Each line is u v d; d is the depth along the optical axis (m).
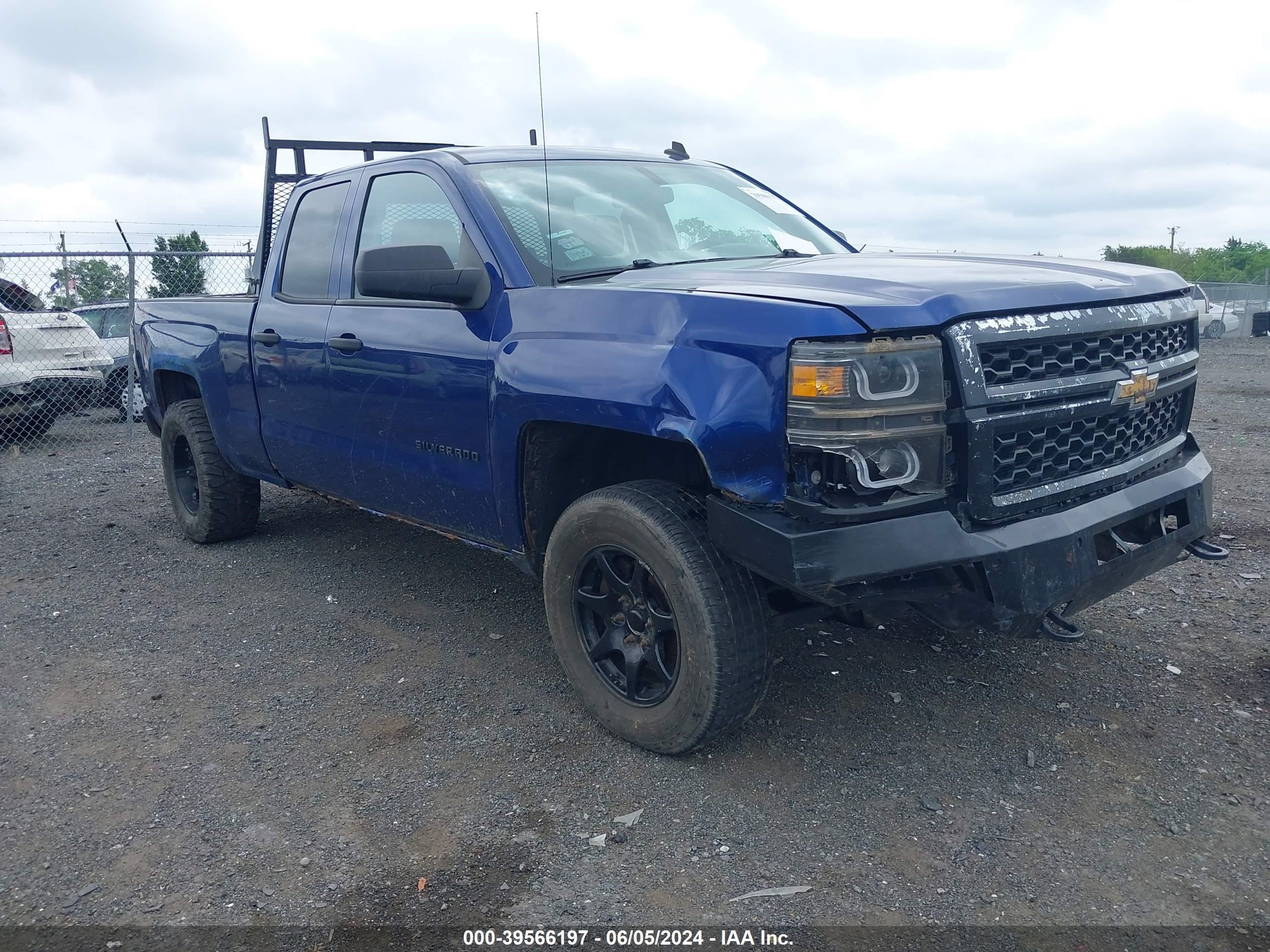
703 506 3.03
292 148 6.68
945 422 2.64
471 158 3.92
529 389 3.20
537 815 2.90
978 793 2.93
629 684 3.20
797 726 3.35
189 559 5.60
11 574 5.43
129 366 10.75
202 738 3.43
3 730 3.52
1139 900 2.45
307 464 4.64
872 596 2.65
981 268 3.17
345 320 4.16
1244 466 7.24
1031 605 2.70
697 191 4.26
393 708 3.62
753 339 2.65
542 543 3.56
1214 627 4.09
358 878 2.62
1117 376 2.96
